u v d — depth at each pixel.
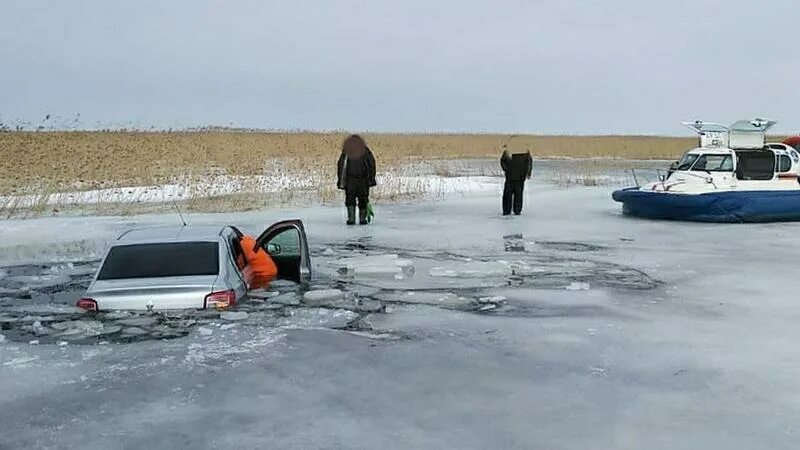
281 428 5.21
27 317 8.45
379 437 5.05
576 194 27.06
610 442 4.96
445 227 17.25
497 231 16.53
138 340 7.31
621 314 8.55
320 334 7.64
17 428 5.26
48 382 6.22
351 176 17.48
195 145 38.50
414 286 10.18
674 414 5.46
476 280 10.66
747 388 6.02
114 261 8.50
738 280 10.66
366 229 16.88
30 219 19.11
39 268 12.02
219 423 5.32
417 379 6.26
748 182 19.20
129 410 5.58
